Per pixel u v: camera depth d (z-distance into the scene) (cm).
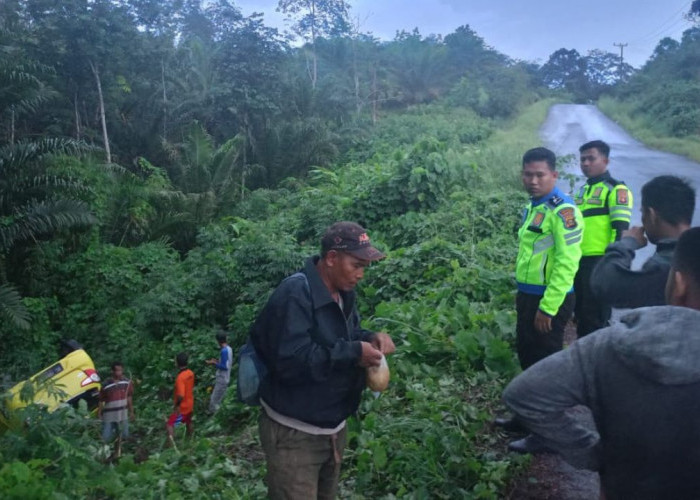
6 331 1375
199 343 1091
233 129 2853
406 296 894
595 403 177
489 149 1983
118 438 709
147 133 2575
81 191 1544
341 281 269
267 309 265
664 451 163
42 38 2191
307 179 2620
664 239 238
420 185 1326
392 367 566
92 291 1511
